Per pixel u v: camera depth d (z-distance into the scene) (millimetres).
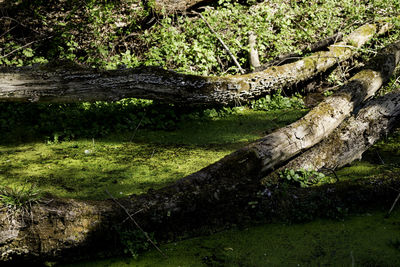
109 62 7242
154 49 7289
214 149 5039
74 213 2834
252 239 3062
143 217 3027
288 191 3502
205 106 6348
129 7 8031
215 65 7242
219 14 7953
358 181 3477
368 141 4234
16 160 4793
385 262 2639
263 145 3615
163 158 4801
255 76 6219
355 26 8086
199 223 3211
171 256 2914
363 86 4891
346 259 2721
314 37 8094
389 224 3105
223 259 2840
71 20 7781
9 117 5965
